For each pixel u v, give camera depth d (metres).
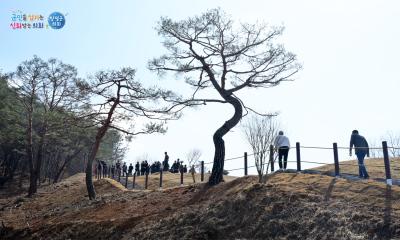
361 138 16.12
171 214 16.62
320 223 12.12
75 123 27.39
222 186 18.33
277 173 17.98
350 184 14.61
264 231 12.74
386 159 14.48
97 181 32.69
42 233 19.62
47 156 60.50
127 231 16.62
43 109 37.38
